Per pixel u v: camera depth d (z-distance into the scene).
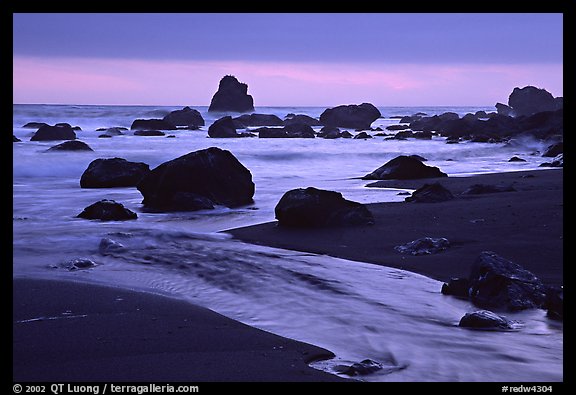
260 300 8.16
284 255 10.63
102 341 6.54
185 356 6.11
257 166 30.41
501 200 15.48
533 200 15.16
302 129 56.50
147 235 12.22
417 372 5.74
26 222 13.91
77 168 25.69
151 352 6.22
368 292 8.40
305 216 13.09
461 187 19.61
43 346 6.37
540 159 34.41
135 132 51.12
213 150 17.17
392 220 13.46
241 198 17.30
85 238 11.87
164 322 7.25
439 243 10.68
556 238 10.92
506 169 27.95
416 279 9.02
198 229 13.34
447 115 88.31
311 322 7.25
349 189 19.98
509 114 96.25
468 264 9.66
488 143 45.12
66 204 16.86
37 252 10.88
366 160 34.03
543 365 5.88
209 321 7.32
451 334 6.77
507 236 11.29
